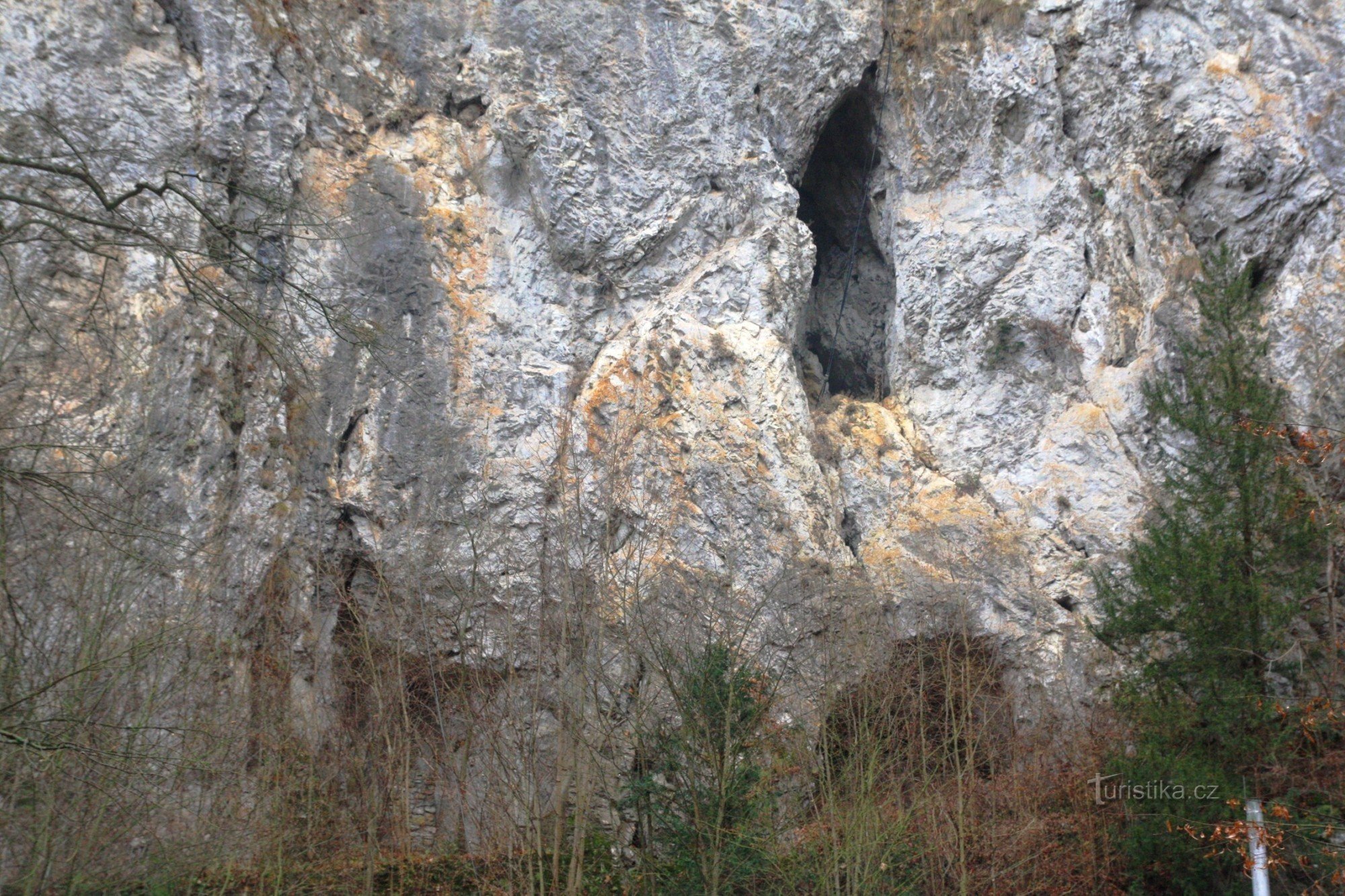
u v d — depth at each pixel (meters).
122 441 13.68
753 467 20.06
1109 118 23.28
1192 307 21.62
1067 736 18.12
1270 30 23.12
